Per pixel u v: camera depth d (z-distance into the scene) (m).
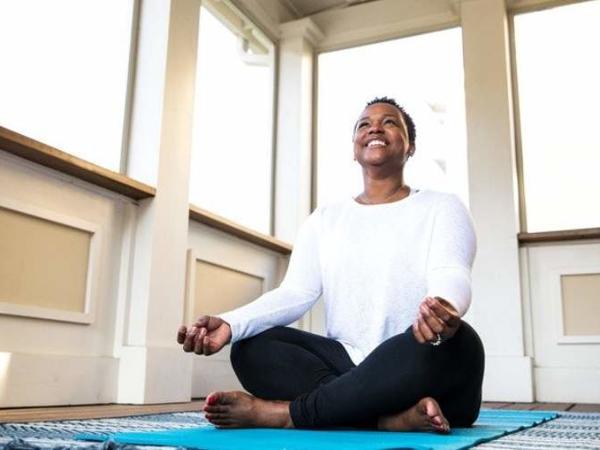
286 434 1.20
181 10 2.96
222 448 1.01
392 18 4.14
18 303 2.14
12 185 2.15
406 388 1.21
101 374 2.47
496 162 3.57
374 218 1.52
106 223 2.57
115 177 2.46
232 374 3.29
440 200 1.49
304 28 4.21
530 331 3.40
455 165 3.84
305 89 4.22
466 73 3.73
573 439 1.31
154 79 2.82
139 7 2.94
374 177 1.60
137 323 2.59
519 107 3.75
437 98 3.98
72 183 2.40
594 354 3.29
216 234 3.27
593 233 3.33
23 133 2.32
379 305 1.44
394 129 1.57
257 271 3.63
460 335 1.23
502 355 3.36
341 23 4.29
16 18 2.31
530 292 3.46
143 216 2.69
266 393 1.38
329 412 1.24
